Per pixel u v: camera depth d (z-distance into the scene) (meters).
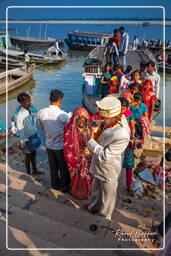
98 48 18.81
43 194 3.87
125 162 4.29
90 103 11.65
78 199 3.78
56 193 3.93
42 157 6.44
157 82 7.45
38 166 5.94
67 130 3.49
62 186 4.06
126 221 3.45
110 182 3.01
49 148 3.81
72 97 15.74
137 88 5.59
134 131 4.64
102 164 2.90
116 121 2.67
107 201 3.18
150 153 6.27
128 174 4.40
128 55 17.86
